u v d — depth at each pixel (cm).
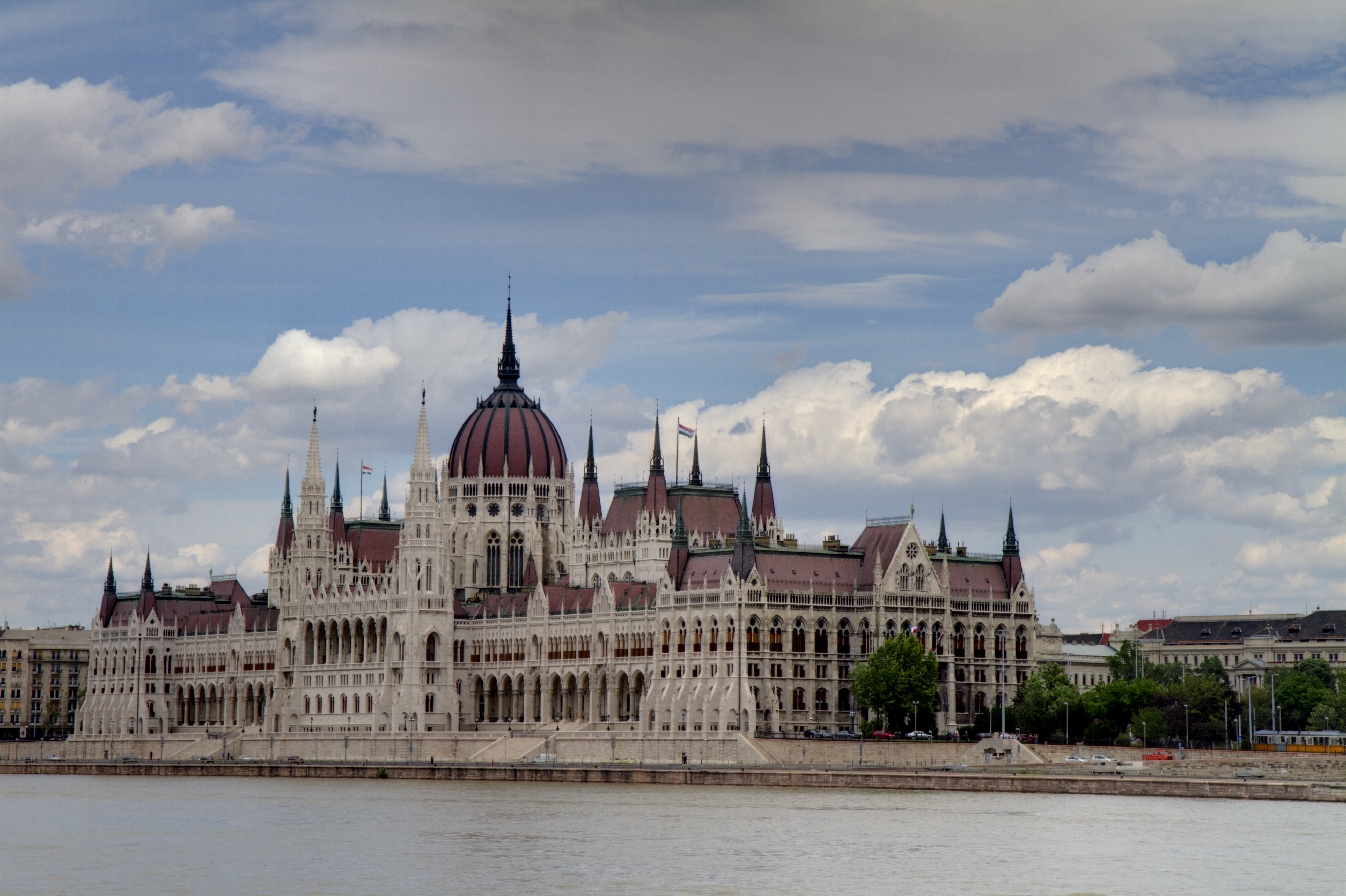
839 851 18900
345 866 18250
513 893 16600
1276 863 18100
